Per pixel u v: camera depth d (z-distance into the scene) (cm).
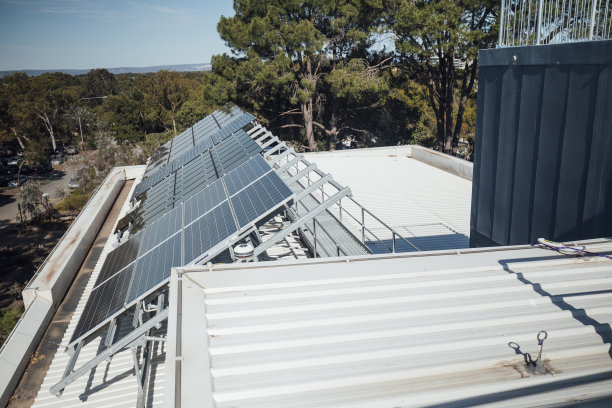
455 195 1488
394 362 334
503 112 646
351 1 3042
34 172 6288
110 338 593
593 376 315
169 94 7650
